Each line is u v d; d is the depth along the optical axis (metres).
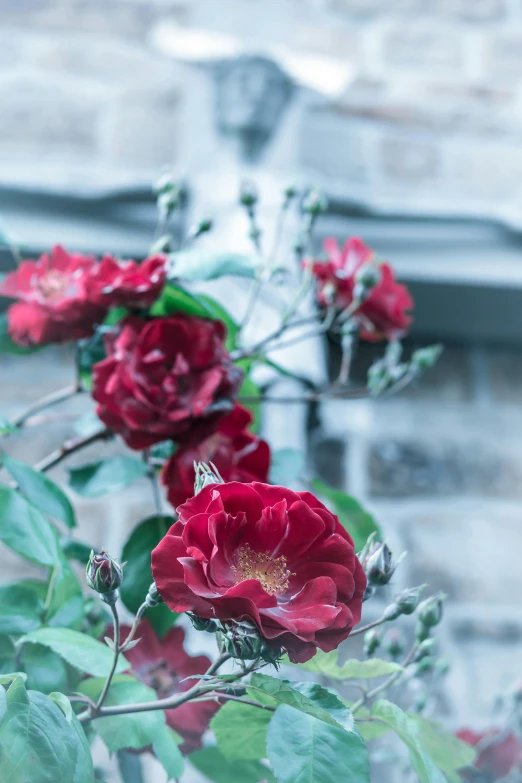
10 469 0.77
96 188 1.61
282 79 1.65
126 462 0.82
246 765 0.79
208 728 0.75
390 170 1.94
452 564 1.53
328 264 0.90
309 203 0.92
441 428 1.68
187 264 0.79
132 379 0.76
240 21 1.79
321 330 0.90
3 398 1.55
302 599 0.63
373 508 1.57
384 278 0.91
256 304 1.24
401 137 1.98
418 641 0.74
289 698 0.63
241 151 1.62
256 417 0.88
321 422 1.49
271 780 0.77
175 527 0.63
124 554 0.79
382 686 0.72
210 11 1.85
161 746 0.70
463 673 1.42
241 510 0.64
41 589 0.78
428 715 1.07
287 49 1.79
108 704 0.71
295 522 0.64
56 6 1.99
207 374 0.76
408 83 2.05
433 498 1.59
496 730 1.04
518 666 1.44
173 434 0.76
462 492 1.61
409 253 1.68
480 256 1.70
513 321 1.73
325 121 1.95
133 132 1.86
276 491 0.64
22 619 0.73
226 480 0.76
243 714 0.69
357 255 0.91
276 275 0.92
